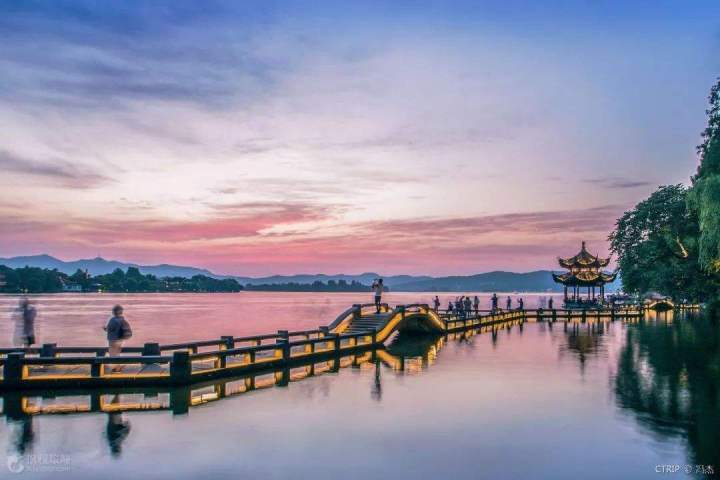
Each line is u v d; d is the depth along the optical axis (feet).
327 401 54.08
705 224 83.10
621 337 123.85
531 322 187.52
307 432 42.93
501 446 39.52
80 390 59.77
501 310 190.49
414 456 37.37
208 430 43.42
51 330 160.76
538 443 40.22
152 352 71.00
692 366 77.15
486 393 57.77
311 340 84.99
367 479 33.22
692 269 126.41
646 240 157.79
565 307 238.27
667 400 54.13
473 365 78.89
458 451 38.42
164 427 44.24
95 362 60.80
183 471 34.40
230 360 81.05
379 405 52.24
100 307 362.53
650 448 39.06
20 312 76.18
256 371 72.90
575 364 79.36
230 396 56.59
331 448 38.93
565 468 35.17
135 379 61.36
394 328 113.70
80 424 45.09
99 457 36.94
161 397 56.24
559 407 51.26
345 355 92.58
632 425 44.86
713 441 40.68
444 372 72.38
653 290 160.66
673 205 141.69
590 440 40.93
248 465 35.50
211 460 36.40
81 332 152.97
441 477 33.63
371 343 103.24
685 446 39.52
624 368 75.00
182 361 62.23
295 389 60.49
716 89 98.63
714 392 58.18
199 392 58.85
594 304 237.04
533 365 78.48
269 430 43.47
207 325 192.13
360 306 121.08
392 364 80.59
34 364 60.13
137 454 37.52
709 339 117.80
